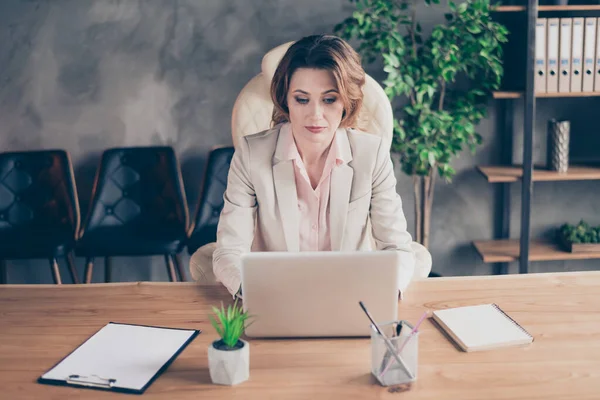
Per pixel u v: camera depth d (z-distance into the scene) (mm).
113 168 3820
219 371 1410
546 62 3555
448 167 3652
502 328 1626
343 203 2023
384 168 2051
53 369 1488
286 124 2059
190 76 3955
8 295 1914
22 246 3539
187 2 3881
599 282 1937
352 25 3521
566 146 3697
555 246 3891
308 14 3900
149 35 3912
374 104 2588
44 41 3912
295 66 1834
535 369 1460
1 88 3957
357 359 1513
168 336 1634
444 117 3516
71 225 3748
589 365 1473
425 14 3877
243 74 3957
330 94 1839
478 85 3859
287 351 1556
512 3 3797
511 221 4105
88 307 1822
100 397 1379
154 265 4145
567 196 4086
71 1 3871
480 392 1372
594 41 3529
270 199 2010
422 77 3504
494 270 4172
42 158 3812
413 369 1414
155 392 1393
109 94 3965
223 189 3744
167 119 3996
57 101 3973
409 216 4121
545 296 1840
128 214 3812
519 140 4004
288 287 1564
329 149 2025
